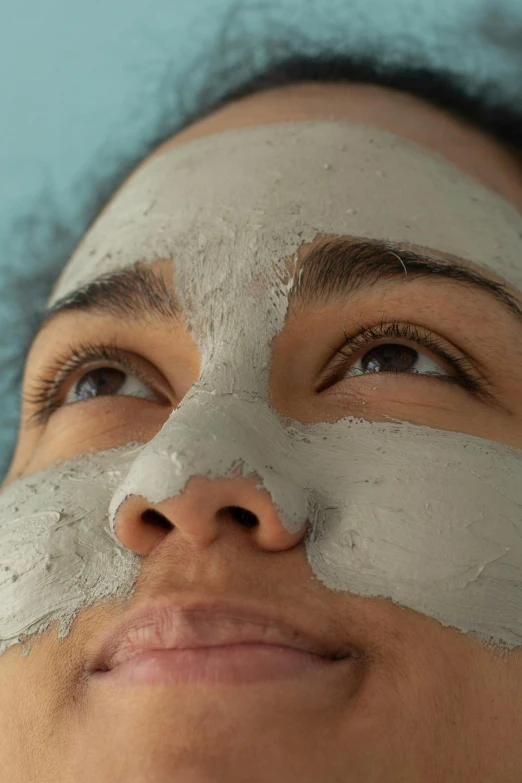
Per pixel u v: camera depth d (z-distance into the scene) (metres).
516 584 0.65
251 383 0.71
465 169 0.95
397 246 0.78
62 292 0.95
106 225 0.95
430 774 0.59
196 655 0.59
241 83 1.29
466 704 0.61
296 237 0.77
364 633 0.60
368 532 0.63
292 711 0.57
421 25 1.45
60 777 0.61
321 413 0.73
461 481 0.67
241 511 0.62
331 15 1.45
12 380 1.42
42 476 0.79
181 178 0.89
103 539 0.68
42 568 0.68
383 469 0.67
